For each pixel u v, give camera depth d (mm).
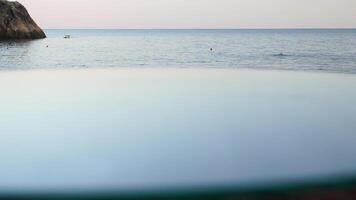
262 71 6102
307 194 1235
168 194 1257
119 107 2977
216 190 1278
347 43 52875
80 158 1681
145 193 1263
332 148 1782
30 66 21859
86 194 1266
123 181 1379
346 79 4898
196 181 1356
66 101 3270
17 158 1687
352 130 2176
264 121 2430
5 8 44625
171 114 2691
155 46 46281
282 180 1354
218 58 28500
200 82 4590
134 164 1574
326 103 3141
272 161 1580
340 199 1201
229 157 1657
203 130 2189
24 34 45438
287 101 3248
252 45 48688
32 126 2326
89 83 4531
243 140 1956
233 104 3102
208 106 3000
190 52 35156
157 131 2193
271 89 3998
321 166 1502
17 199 1238
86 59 27125
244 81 4695
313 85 4320
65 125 2367
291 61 25750
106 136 2084
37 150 1807
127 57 29188
